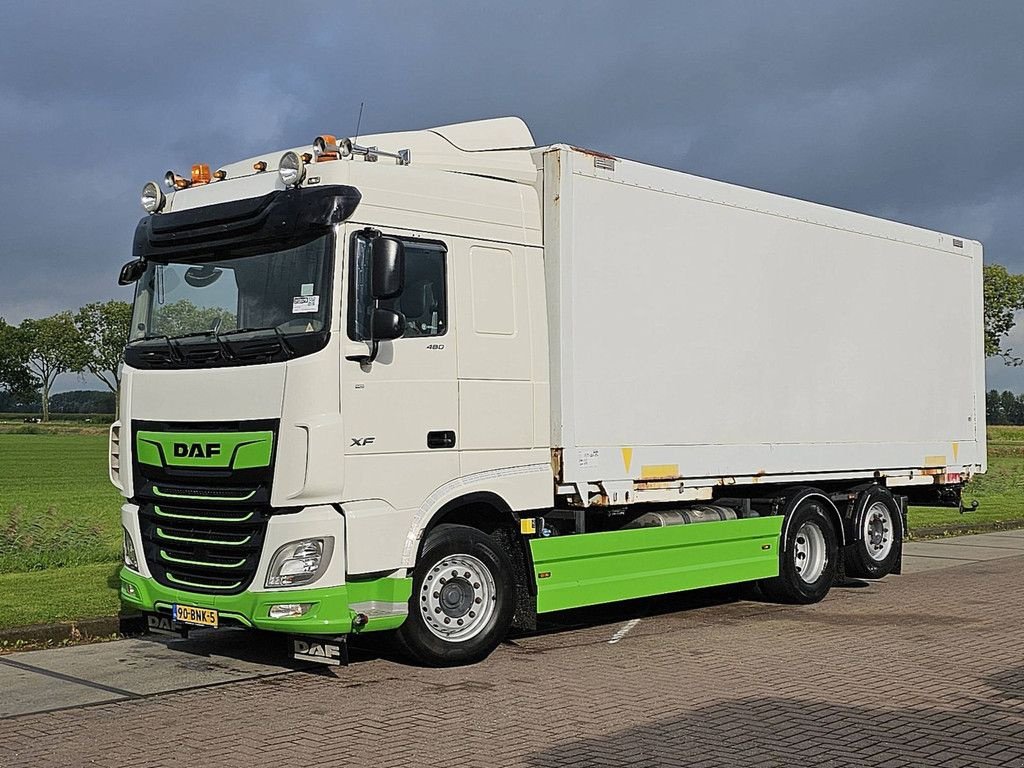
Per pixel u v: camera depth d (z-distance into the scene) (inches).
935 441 573.0
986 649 389.7
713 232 445.7
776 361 474.6
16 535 622.5
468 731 282.7
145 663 370.6
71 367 5078.7
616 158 405.4
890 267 543.8
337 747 268.7
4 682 342.3
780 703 309.9
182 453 350.0
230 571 337.7
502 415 368.5
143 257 376.5
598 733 279.4
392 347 339.6
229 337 341.1
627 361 405.7
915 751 262.8
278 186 344.2
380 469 335.3
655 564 426.3
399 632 353.4
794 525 494.6
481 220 368.2
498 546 375.6
